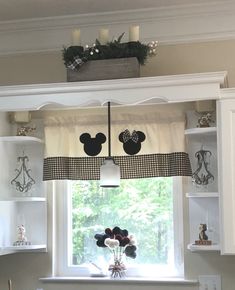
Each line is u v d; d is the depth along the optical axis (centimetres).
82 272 306
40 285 304
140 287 291
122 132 297
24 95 274
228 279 282
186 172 289
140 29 301
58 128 308
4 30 314
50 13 297
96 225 311
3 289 308
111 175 259
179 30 298
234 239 255
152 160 295
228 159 259
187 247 288
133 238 292
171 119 295
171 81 258
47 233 308
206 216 289
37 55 314
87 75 268
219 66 294
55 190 314
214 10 289
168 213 302
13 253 308
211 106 287
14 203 309
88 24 304
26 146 317
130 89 263
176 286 287
